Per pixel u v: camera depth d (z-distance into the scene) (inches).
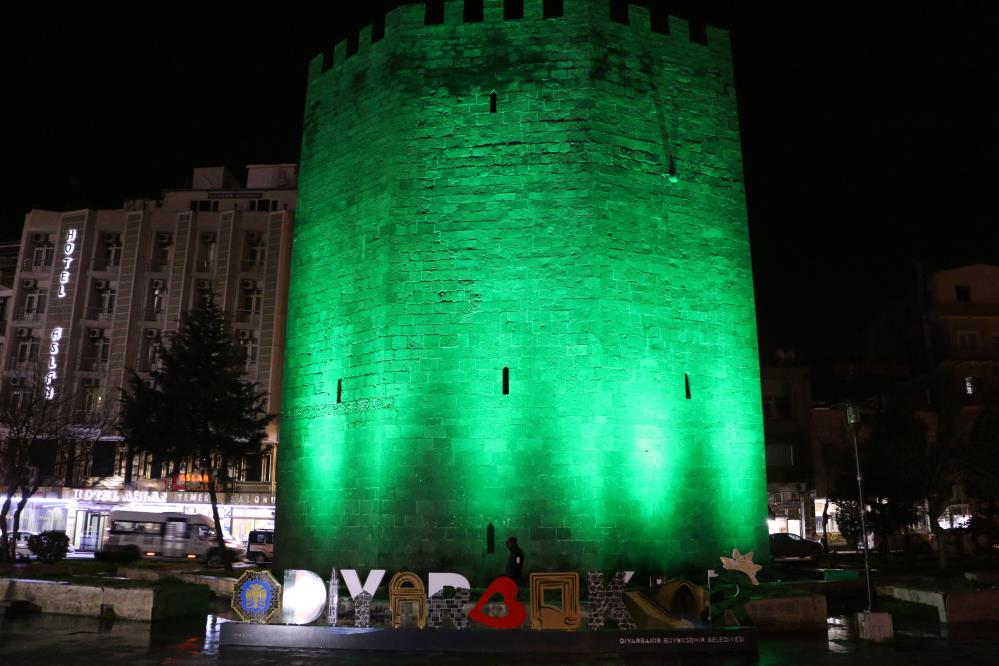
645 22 880.3
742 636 503.5
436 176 821.2
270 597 542.0
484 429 761.6
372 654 501.4
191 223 1793.8
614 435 757.9
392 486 765.3
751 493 821.2
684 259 833.5
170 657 488.7
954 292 1763.0
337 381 840.3
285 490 875.4
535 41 848.9
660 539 757.3
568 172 805.2
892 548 1450.5
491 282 789.2
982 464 1071.6
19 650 510.6
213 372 1245.1
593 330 770.2
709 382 820.6
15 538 1186.0
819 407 1769.2
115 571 861.8
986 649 513.0
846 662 472.7
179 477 1691.7
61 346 1770.4
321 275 891.4
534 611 521.7
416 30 868.6
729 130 897.5
